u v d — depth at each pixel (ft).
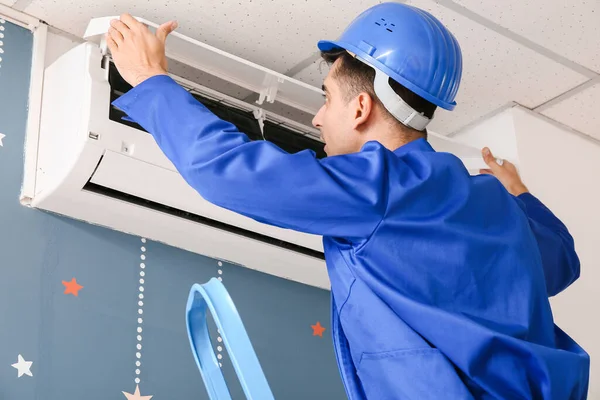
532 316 3.42
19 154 6.28
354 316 3.40
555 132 8.33
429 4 6.60
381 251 3.32
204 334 3.34
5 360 5.70
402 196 3.32
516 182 7.34
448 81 3.85
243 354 2.89
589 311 8.06
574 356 3.37
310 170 3.32
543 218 4.63
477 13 6.68
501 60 7.32
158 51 4.05
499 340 3.19
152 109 3.67
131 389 6.18
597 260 8.25
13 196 6.15
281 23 6.71
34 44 6.64
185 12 6.56
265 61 7.23
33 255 6.09
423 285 3.31
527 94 7.88
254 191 3.33
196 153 3.44
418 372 3.21
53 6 6.52
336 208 3.29
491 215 3.53
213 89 7.29
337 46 4.12
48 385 5.81
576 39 6.99
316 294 7.70
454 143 7.47
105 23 6.02
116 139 5.91
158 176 6.15
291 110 7.40
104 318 6.26
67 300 6.13
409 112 3.81
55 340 5.96
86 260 6.34
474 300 3.34
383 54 3.83
